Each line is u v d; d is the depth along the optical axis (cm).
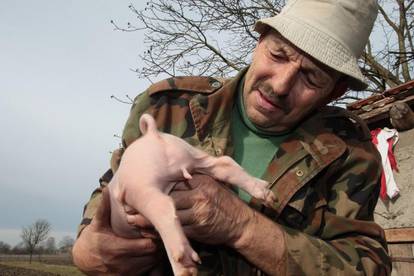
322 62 85
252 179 80
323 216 91
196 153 78
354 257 83
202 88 99
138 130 94
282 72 87
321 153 93
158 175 72
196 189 75
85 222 87
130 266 80
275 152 95
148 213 69
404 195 236
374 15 95
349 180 94
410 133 237
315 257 79
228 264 87
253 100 91
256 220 79
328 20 88
